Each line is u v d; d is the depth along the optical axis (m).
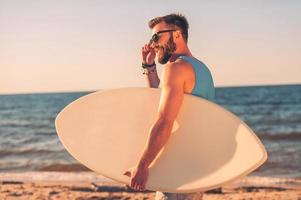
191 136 3.04
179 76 2.89
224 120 3.04
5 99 54.66
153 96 3.24
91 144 3.26
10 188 9.73
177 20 3.05
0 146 20.73
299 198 8.66
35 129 28.36
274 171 14.47
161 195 3.04
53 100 51.84
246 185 10.50
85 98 3.34
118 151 3.19
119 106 3.28
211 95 3.12
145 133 3.20
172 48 3.05
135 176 2.86
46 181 11.28
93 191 9.42
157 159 3.02
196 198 3.05
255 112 32.84
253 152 2.99
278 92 49.41
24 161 17.33
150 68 3.45
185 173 3.00
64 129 3.34
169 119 2.84
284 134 22.44
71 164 16.08
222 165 2.99
